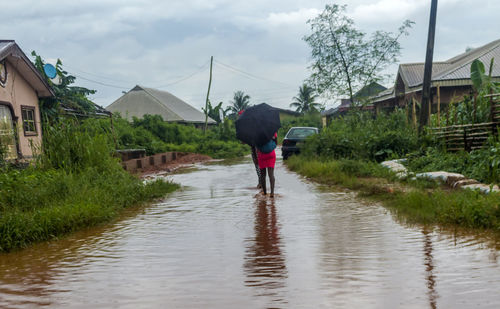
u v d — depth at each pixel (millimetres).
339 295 2965
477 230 4777
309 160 14141
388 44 16328
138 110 44125
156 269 3725
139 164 16141
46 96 16109
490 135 8859
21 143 14312
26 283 3432
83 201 6395
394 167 10320
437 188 7375
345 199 7406
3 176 7602
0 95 13297
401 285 3129
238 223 5645
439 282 3164
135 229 5480
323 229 5133
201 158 22734
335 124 17562
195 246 4512
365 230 5008
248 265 3773
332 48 16828
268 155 8008
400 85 24844
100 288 3264
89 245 4715
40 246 4738
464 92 19781
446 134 10844
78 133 10258
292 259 3918
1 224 4746
